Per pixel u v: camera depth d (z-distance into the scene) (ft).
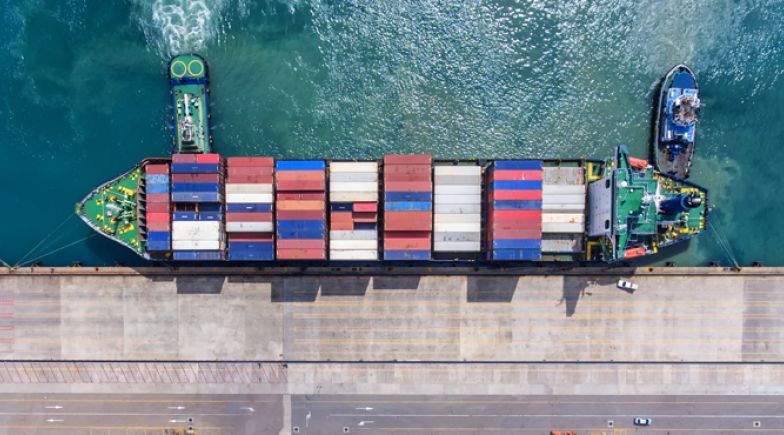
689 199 230.07
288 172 241.76
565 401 262.26
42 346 262.26
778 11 263.90
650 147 264.52
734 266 260.01
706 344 261.03
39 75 264.93
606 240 242.99
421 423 263.08
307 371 263.49
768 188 263.49
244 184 243.19
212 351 262.88
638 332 261.65
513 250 241.14
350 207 244.42
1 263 261.03
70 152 264.31
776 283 260.21
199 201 241.35
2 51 263.49
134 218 254.68
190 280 262.06
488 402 263.08
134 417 263.70
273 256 246.47
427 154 256.73
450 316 262.06
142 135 264.52
